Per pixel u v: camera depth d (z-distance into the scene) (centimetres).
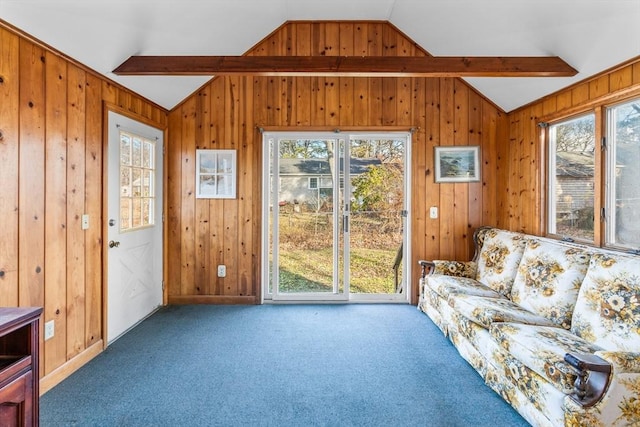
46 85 209
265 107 366
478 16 274
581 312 197
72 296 232
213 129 366
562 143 297
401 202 383
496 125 368
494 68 262
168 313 342
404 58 262
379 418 183
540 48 266
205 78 347
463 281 300
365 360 247
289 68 260
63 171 224
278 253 376
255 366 237
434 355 255
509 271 279
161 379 220
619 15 204
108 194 270
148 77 293
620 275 184
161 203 358
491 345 210
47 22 194
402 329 303
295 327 307
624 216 233
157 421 180
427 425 178
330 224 376
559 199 301
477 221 370
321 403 196
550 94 301
